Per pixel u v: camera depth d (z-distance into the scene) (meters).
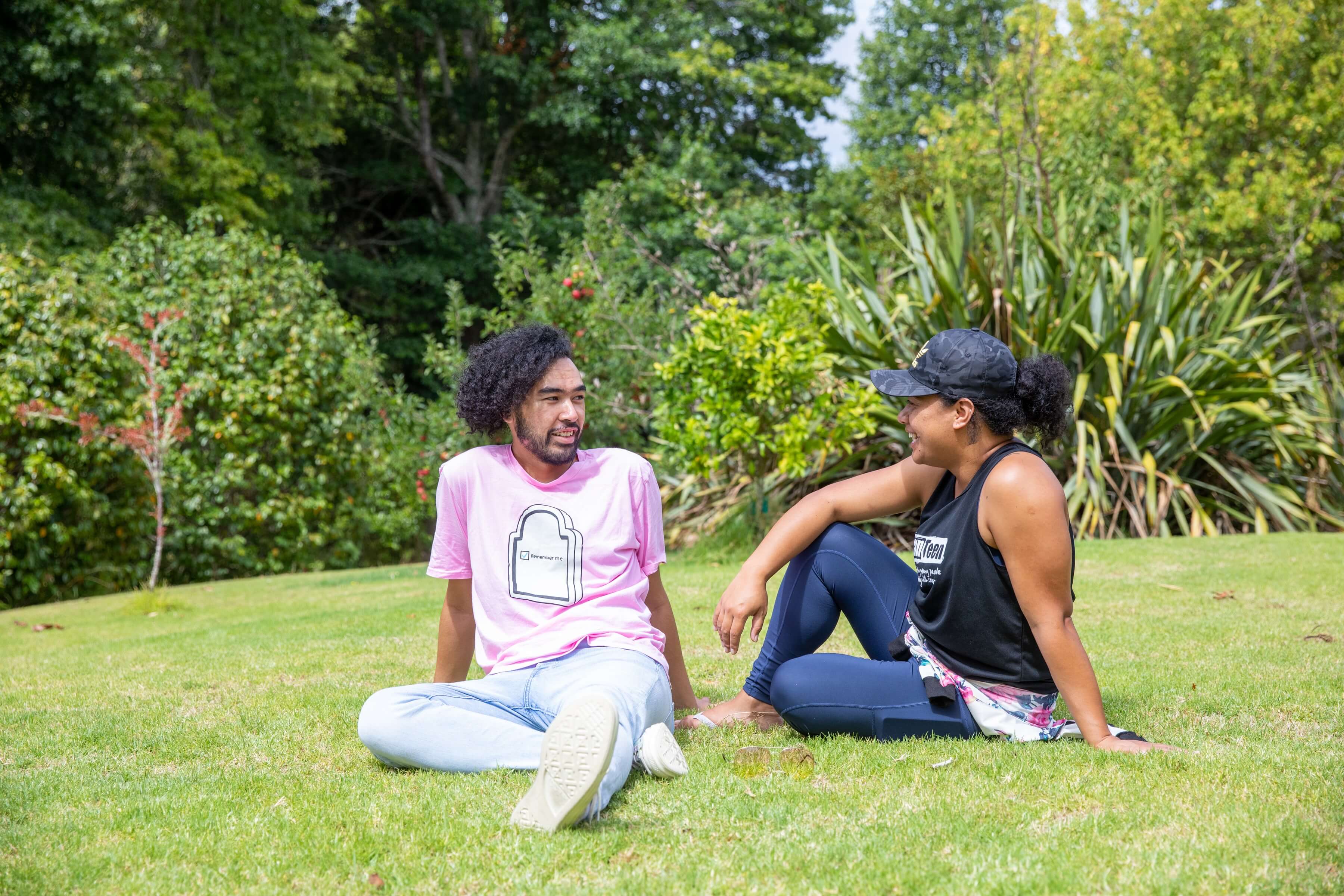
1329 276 13.86
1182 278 8.41
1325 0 13.38
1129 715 2.62
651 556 2.53
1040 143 9.23
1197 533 7.38
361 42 19.64
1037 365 2.30
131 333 9.25
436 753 2.25
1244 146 14.00
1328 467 8.42
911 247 8.80
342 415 9.78
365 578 7.71
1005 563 2.26
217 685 3.44
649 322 8.82
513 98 19.86
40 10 12.76
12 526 8.25
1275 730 2.45
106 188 14.87
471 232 18.94
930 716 2.38
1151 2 14.66
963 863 1.64
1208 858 1.61
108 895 1.60
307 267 10.77
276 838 1.83
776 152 21.97
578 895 1.56
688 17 19.16
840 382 7.23
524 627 2.41
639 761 2.19
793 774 2.15
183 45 14.98
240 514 9.34
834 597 2.62
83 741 2.69
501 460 2.49
